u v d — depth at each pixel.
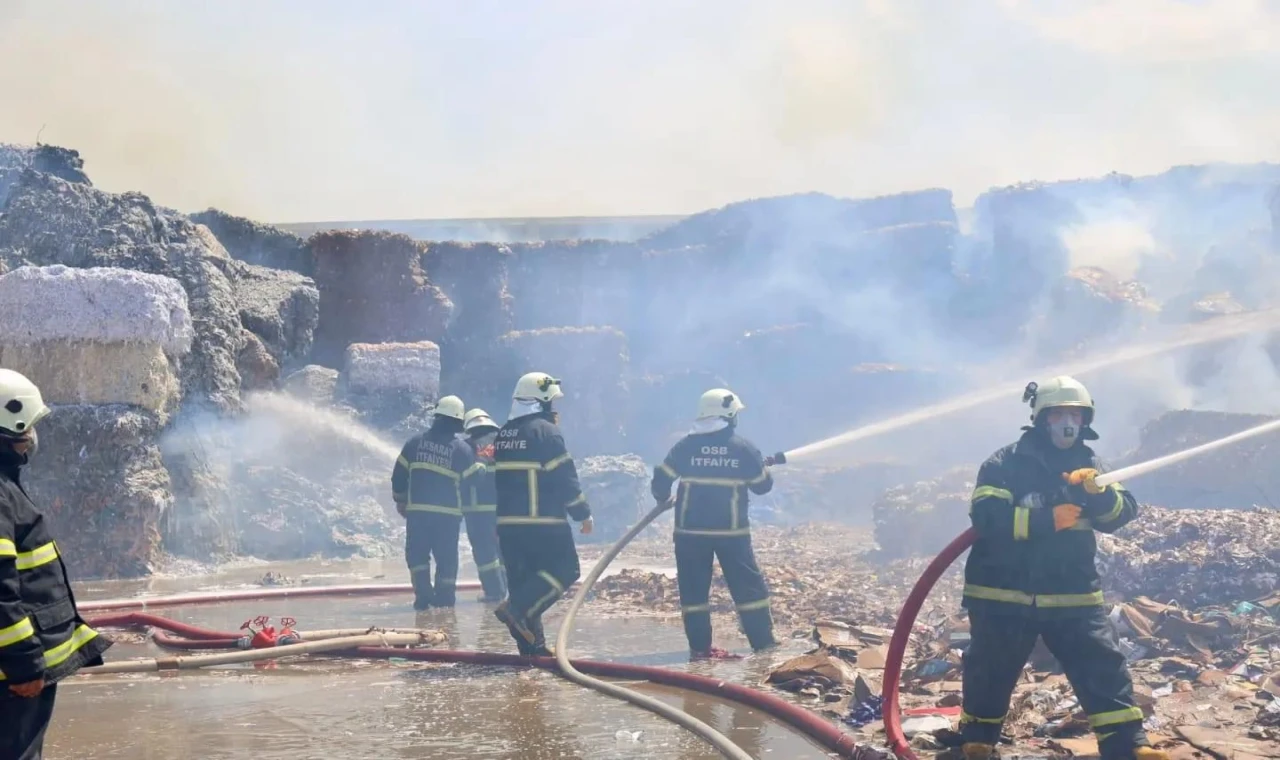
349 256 23.31
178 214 21.83
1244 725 5.70
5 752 3.93
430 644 9.26
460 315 25.73
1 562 3.80
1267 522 9.23
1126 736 4.98
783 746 5.73
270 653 8.38
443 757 5.59
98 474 14.30
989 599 5.22
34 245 17.12
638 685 7.51
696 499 8.72
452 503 11.95
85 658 4.15
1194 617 7.67
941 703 6.46
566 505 8.50
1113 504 5.12
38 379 14.54
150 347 14.77
